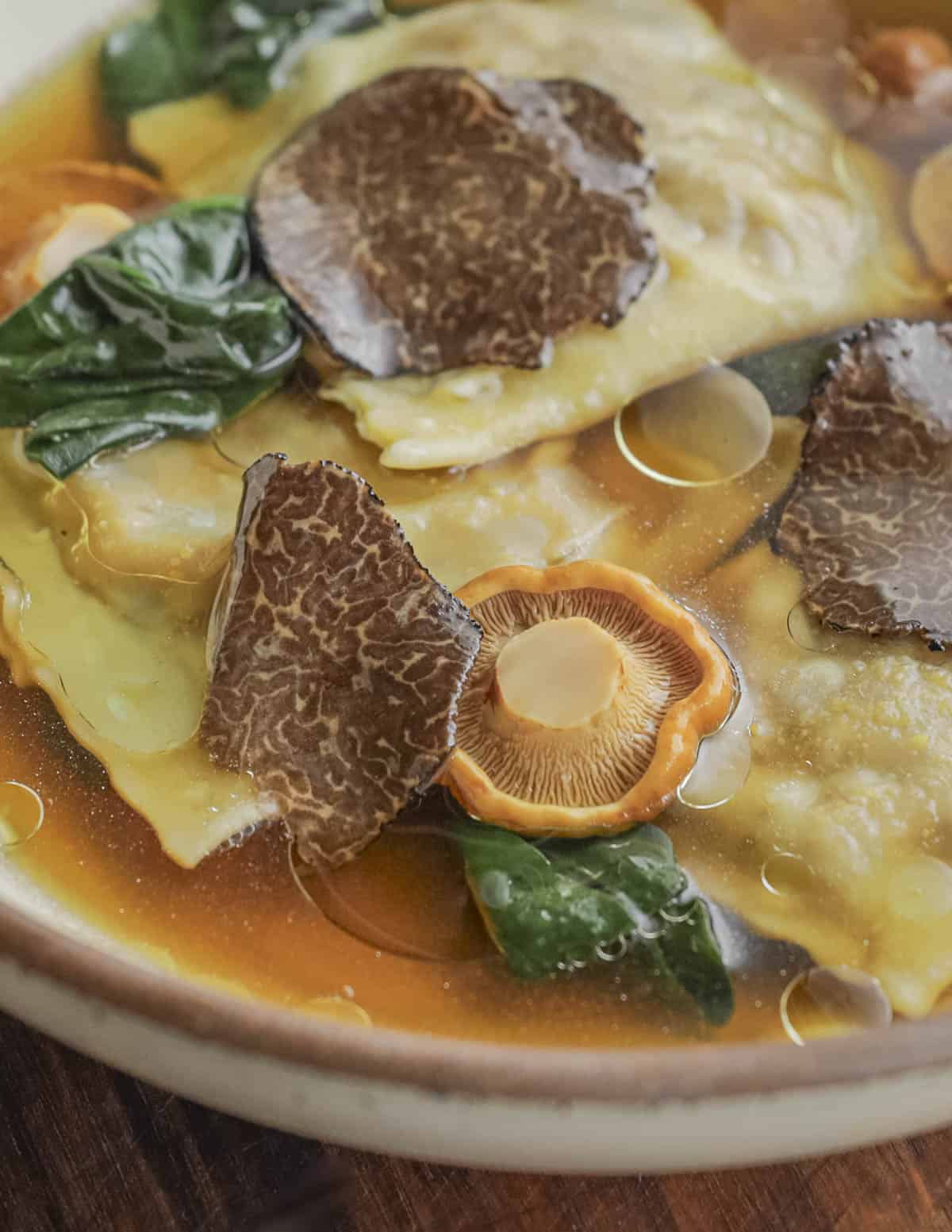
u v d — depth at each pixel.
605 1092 0.18
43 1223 0.21
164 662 0.23
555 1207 0.21
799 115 0.28
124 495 0.25
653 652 0.23
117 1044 0.19
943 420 0.24
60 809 0.23
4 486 0.25
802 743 0.23
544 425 0.25
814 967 0.21
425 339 0.26
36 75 0.29
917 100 0.28
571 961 0.21
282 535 0.22
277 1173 0.21
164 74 0.29
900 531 0.24
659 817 0.22
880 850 0.22
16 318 0.25
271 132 0.28
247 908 0.22
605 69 0.28
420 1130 0.19
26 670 0.24
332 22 0.29
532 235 0.26
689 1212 0.21
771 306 0.26
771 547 0.24
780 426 0.25
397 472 0.25
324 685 0.22
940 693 0.23
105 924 0.22
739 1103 0.18
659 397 0.26
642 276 0.26
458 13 0.29
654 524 0.24
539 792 0.22
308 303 0.26
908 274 0.27
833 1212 0.21
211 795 0.22
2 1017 0.22
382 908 0.22
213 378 0.25
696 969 0.21
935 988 0.21
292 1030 0.19
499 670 0.22
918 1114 0.19
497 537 0.24
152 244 0.26
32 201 0.27
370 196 0.26
